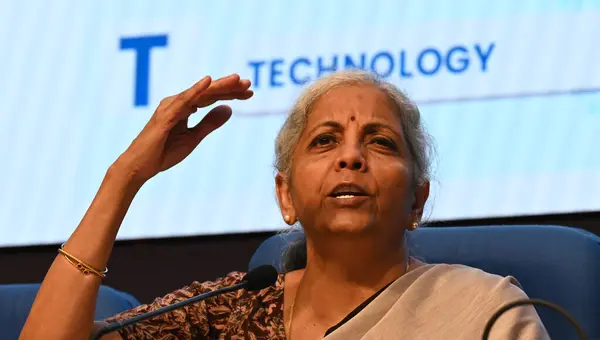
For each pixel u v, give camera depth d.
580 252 3.24
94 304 2.75
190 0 4.61
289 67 4.46
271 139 4.42
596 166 4.11
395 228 2.82
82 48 4.69
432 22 4.34
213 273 4.49
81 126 4.62
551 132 4.16
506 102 4.21
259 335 2.87
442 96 4.27
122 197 2.82
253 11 4.55
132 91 4.60
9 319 3.62
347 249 2.80
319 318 2.87
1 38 4.75
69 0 4.74
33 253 4.58
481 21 4.30
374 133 2.88
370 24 4.41
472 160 4.20
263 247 3.50
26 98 4.68
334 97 2.93
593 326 3.16
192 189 4.44
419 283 2.81
